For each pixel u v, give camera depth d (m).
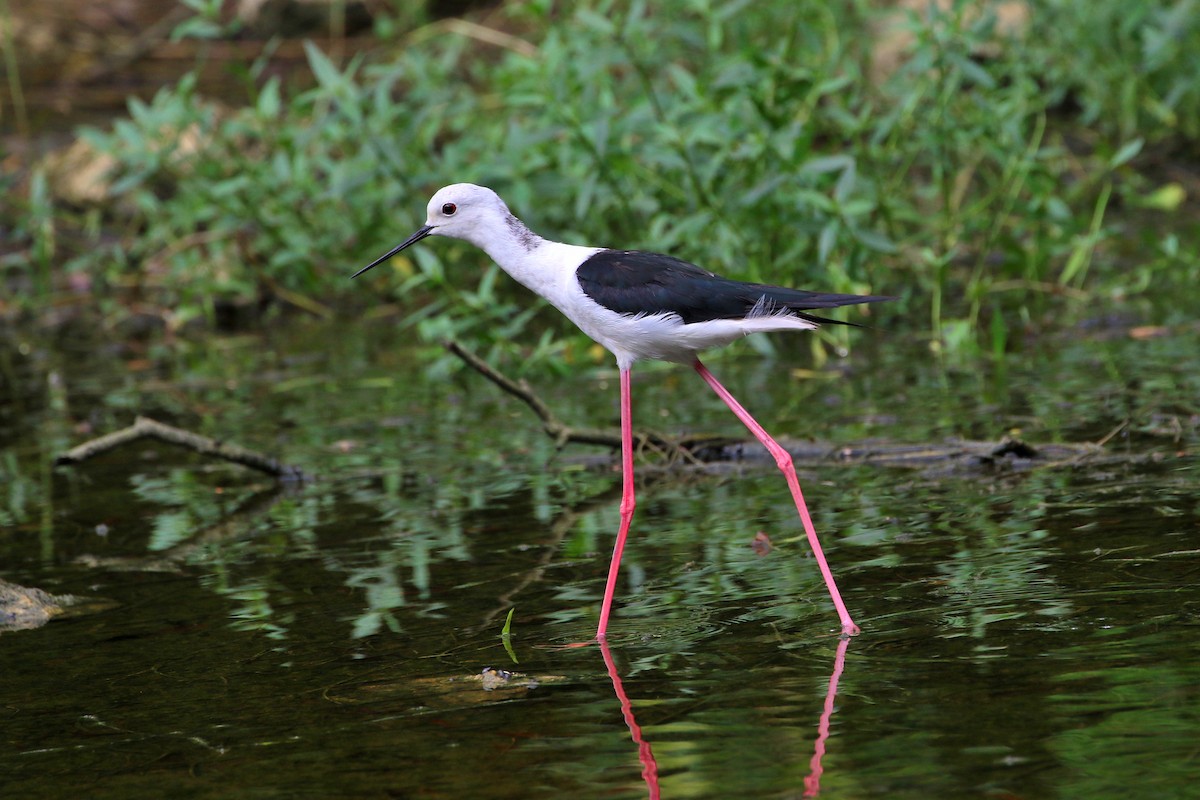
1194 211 17.56
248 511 10.11
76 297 17.94
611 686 6.49
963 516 8.69
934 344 13.47
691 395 12.55
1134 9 17.91
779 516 9.11
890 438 10.62
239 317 17.16
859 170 15.05
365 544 9.12
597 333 8.09
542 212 15.09
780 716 6.01
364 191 16.06
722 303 7.72
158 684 6.90
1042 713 5.82
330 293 17.58
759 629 7.09
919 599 7.29
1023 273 14.97
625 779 5.54
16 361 15.66
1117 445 9.94
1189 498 8.53
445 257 16.48
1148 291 14.89
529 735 6.00
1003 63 17.31
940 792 5.26
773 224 13.70
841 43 16.73
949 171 15.05
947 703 5.99
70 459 10.65
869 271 14.69
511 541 8.98
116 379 14.63
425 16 24.11
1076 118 19.88
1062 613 6.89
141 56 24.75
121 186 15.73
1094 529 8.13
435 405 12.89
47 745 6.25
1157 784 5.20
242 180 15.50
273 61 24.03
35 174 18.28
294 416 12.77
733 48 17.47
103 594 8.42
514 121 14.80
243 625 7.70
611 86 15.91
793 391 12.45
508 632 7.31
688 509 9.48
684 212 14.56
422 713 6.32
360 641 7.33
